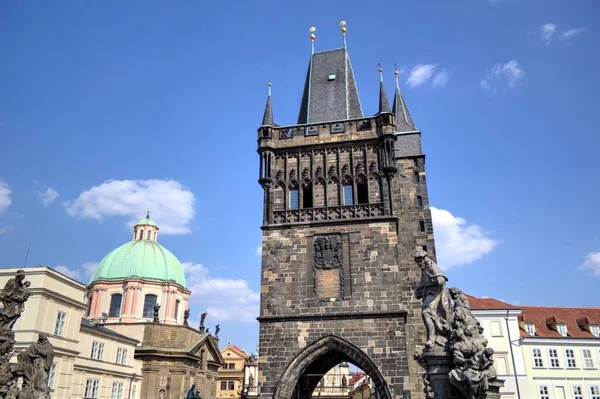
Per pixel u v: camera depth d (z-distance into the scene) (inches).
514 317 2780.5
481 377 649.6
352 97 2314.2
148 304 3875.5
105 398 2753.4
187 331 3627.0
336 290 1807.3
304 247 1887.3
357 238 1861.5
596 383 2711.6
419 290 815.1
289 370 1731.1
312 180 1990.7
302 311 1797.5
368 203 1905.8
